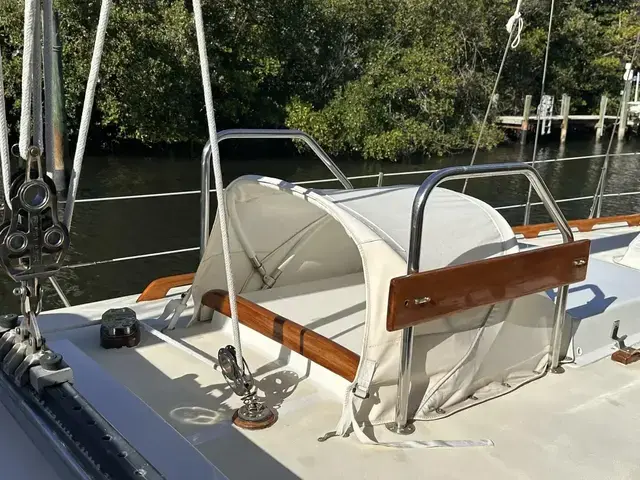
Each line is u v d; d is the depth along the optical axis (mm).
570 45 22875
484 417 1904
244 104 17984
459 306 1736
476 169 1743
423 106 18969
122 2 14625
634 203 14203
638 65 22938
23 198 1315
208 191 2316
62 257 1429
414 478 1603
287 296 2539
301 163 17594
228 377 1813
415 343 1818
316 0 18875
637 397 2088
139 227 10586
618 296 2596
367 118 18438
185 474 1491
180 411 1850
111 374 2055
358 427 1724
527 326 2127
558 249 1996
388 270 1709
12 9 12625
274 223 2420
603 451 1777
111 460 1252
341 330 2246
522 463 1698
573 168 18047
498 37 20219
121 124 16188
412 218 1609
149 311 2594
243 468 1604
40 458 1470
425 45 19594
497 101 20312
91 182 13719
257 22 17391
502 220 2098
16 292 1501
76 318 2475
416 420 1848
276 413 1850
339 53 19344
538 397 2053
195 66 16062
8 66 12414
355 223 1758
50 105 1329
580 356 2350
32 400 1499
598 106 25344
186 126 16609
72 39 14000
